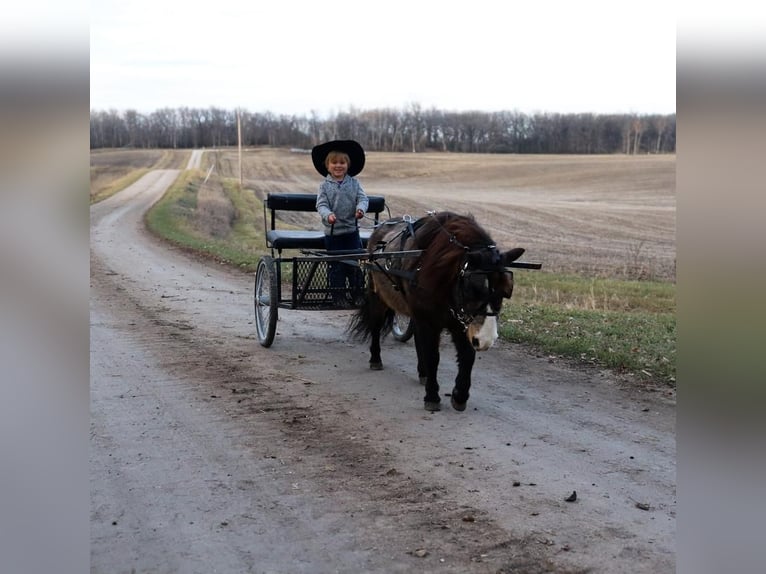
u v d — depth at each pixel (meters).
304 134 133.62
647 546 4.30
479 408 7.09
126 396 7.37
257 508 4.84
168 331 10.73
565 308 12.95
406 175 81.69
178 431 6.34
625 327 10.67
